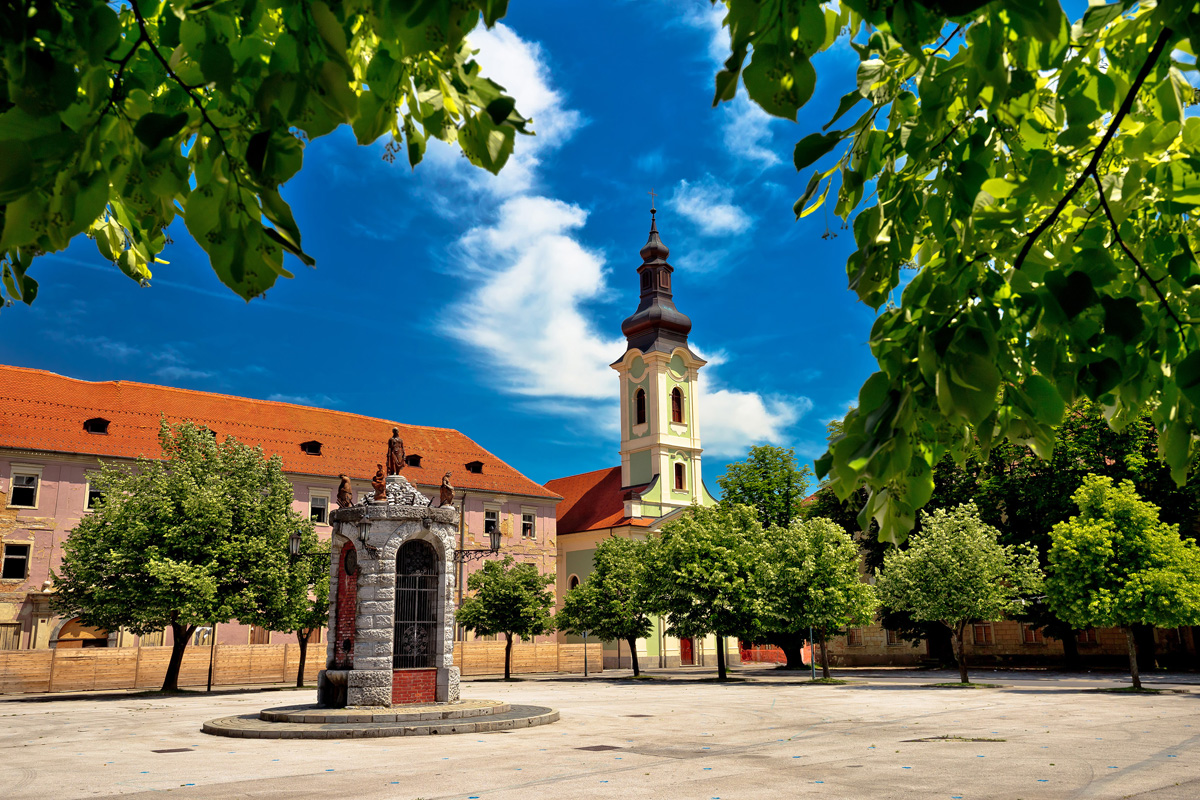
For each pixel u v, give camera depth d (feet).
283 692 116.26
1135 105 8.63
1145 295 9.51
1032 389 9.05
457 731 60.70
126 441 154.92
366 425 200.54
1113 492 98.32
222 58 6.25
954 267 9.12
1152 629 136.87
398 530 69.41
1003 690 100.83
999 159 9.77
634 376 220.23
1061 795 34.24
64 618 134.72
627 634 147.13
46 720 76.33
